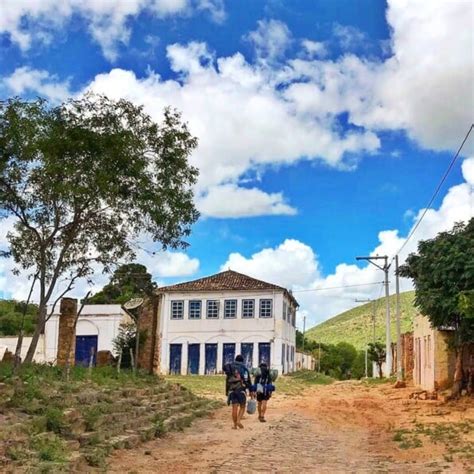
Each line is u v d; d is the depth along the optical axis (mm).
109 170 19984
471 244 26141
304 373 62812
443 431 19297
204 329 58625
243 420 22312
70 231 21297
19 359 19422
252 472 12766
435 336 33188
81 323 50688
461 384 28938
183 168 22172
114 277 23656
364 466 13703
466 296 24469
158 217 21406
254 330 57625
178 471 12625
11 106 19078
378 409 27781
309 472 12867
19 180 20219
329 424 22125
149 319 33062
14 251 22641
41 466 10906
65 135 19516
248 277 61031
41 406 14492
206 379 45812
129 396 20156
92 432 14547
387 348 55719
